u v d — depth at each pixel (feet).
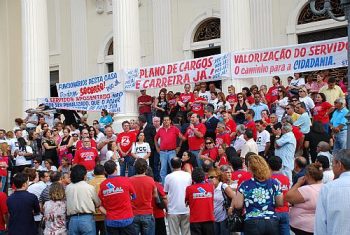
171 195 29.07
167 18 71.92
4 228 29.78
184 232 29.12
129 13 59.11
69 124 59.57
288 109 40.40
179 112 50.37
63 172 38.34
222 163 35.58
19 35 85.20
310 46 45.98
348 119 19.74
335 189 15.44
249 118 40.78
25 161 49.57
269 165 24.67
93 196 27.45
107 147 44.75
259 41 63.62
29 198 28.55
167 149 43.34
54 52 83.30
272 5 62.90
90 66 79.61
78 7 80.64
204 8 68.90
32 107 65.67
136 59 59.16
